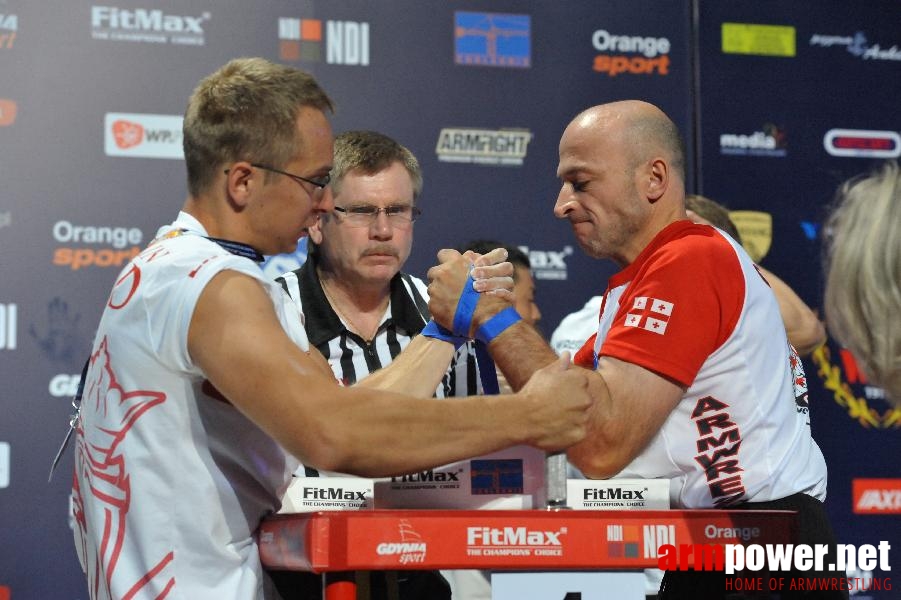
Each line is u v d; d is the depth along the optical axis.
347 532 1.48
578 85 4.39
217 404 1.70
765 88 4.56
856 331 1.43
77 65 4.00
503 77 4.33
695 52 4.50
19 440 3.88
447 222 4.25
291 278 2.85
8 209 3.92
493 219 4.29
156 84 4.05
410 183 2.86
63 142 3.98
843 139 4.61
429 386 2.20
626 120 2.24
